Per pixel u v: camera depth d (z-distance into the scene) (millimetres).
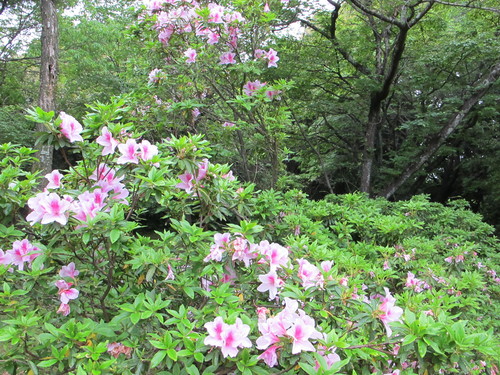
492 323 3148
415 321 1378
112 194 2088
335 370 1285
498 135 10539
